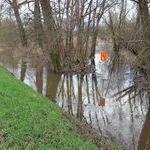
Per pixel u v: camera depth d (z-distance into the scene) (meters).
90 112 9.77
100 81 15.96
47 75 17.44
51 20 17.75
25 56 24.52
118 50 20.72
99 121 8.80
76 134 5.85
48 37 18.19
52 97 11.80
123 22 19.34
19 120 5.73
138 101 11.61
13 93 7.86
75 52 19.30
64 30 18.94
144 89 13.64
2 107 6.35
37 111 6.65
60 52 18.45
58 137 5.27
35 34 21.52
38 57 21.75
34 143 4.86
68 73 18.05
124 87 14.41
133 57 18.00
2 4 18.88
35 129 5.39
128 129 8.22
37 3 18.34
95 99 11.73
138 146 7.09
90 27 21.06
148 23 15.09
